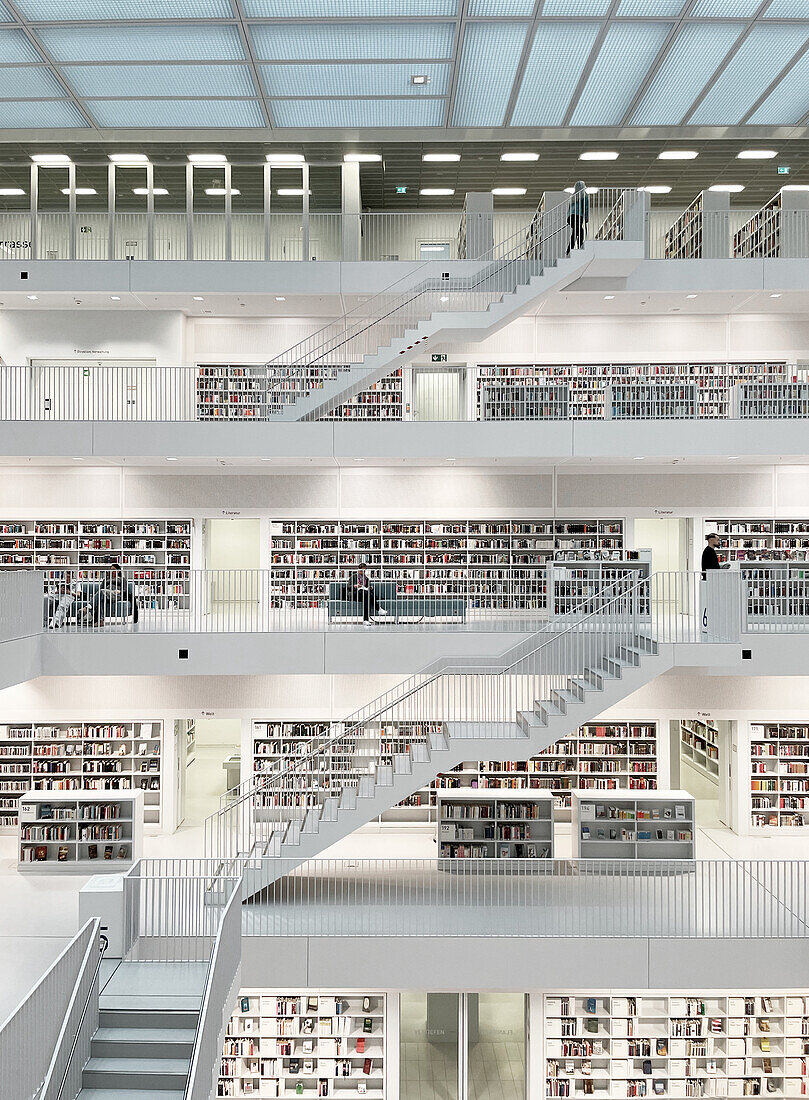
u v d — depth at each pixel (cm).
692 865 1488
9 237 1881
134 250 1861
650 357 1888
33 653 1448
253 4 1258
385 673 1546
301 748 1727
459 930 1218
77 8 1267
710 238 1728
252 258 1895
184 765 1811
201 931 1136
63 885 1423
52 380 1830
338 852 1591
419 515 1859
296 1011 1372
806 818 1728
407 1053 1386
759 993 1352
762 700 1727
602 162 1855
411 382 1914
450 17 1291
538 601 1828
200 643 1517
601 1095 1345
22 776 1698
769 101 1565
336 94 1541
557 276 1620
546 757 1733
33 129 1686
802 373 1869
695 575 1858
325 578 1844
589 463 1783
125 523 1867
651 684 1734
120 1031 884
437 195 2033
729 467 1855
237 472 1858
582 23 1309
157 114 1628
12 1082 649
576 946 1198
